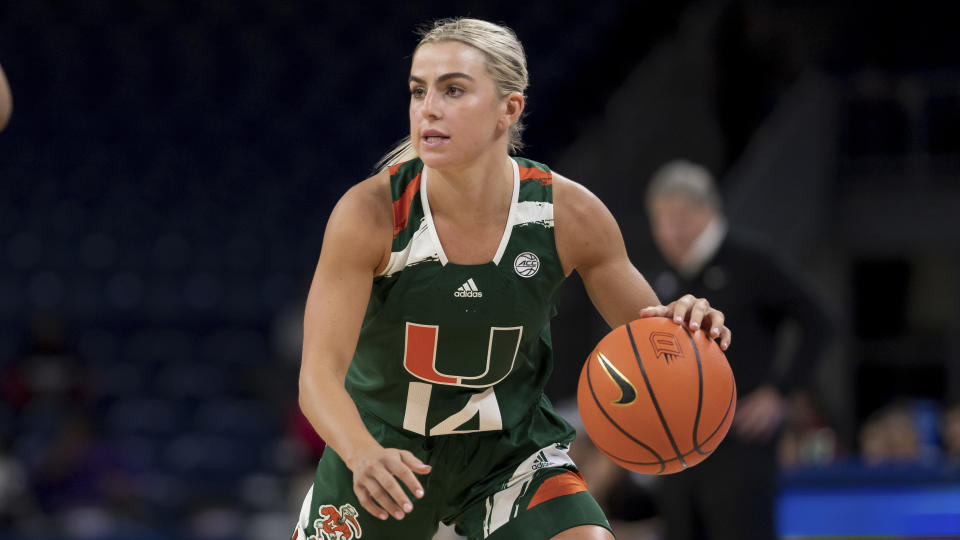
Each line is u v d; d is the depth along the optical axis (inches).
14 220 1250.6
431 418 280.4
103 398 1027.3
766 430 490.6
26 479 865.5
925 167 1219.9
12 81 1423.5
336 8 1486.2
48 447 888.3
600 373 263.6
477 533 282.2
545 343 290.8
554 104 1332.4
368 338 277.1
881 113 1243.2
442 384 277.1
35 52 1446.9
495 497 282.0
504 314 267.9
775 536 491.2
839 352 1226.0
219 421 1002.7
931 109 1235.9
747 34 1288.1
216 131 1374.3
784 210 1152.2
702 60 1259.8
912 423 760.3
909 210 1208.8
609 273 277.3
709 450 266.2
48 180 1316.4
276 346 1076.5
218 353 1084.5
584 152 1210.0
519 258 266.1
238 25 1473.9
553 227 268.7
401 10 1477.6
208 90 1419.8
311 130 1373.0
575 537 263.6
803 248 1162.0
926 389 1264.8
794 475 600.1
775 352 511.5
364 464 226.1
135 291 1147.9
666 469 267.0
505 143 265.0
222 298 1142.3
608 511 615.8
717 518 491.5
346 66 1434.5
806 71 1368.1
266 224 1253.1
